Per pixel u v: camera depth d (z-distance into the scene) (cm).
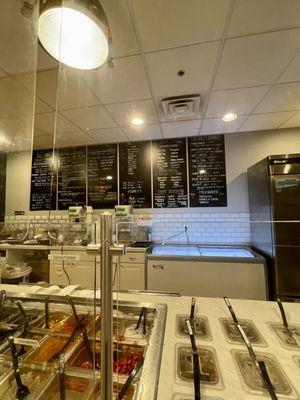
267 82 171
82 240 102
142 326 93
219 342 77
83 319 91
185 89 179
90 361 77
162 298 113
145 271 228
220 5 108
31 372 69
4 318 99
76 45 104
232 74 161
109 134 283
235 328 86
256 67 154
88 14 88
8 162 106
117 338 84
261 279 218
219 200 291
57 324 95
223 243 284
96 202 319
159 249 267
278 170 212
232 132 287
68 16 89
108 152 321
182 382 59
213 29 121
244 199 285
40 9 90
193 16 113
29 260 121
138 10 108
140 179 311
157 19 114
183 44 131
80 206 309
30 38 105
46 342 83
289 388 57
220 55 141
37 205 327
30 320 97
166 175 305
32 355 75
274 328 86
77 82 166
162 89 178
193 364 64
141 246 246
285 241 206
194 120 244
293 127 272
